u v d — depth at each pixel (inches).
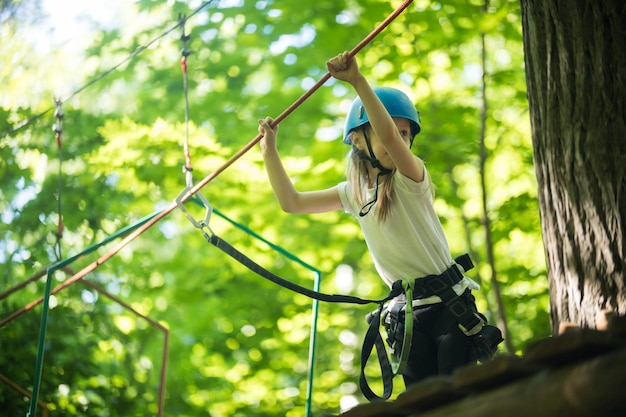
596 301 141.2
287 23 373.4
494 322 386.0
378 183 157.4
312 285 417.4
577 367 86.5
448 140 349.1
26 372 356.2
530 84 157.1
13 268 377.1
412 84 362.9
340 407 426.3
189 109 380.5
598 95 145.5
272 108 381.1
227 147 375.6
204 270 416.8
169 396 401.7
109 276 403.5
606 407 83.3
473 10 337.7
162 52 394.6
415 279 152.6
